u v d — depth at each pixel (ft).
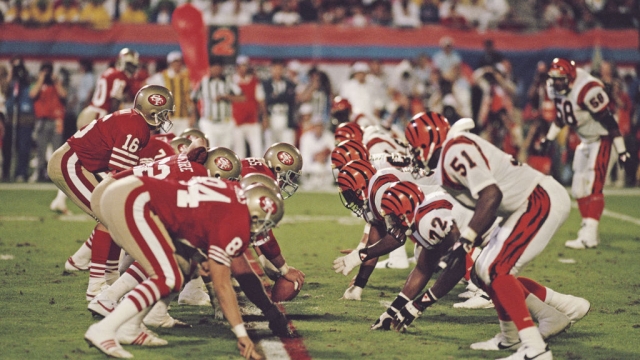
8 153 162.30
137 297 53.11
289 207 133.80
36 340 56.80
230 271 57.98
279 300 64.95
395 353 55.47
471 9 208.23
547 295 59.41
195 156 62.13
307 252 95.09
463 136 53.31
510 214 55.11
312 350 55.93
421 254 60.70
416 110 167.94
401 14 200.75
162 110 70.59
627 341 59.62
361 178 66.90
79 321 62.18
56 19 184.34
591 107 98.53
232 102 146.10
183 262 56.34
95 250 68.59
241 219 52.24
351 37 188.96
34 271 80.69
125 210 53.06
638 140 167.73
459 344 58.13
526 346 53.01
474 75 172.35
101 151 71.82
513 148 167.02
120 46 183.93
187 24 142.31
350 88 156.15
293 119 169.68
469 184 52.24
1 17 184.55
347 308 68.54
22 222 111.86
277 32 187.11
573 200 149.07
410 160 63.93
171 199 53.47
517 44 191.21
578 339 60.18
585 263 90.89
